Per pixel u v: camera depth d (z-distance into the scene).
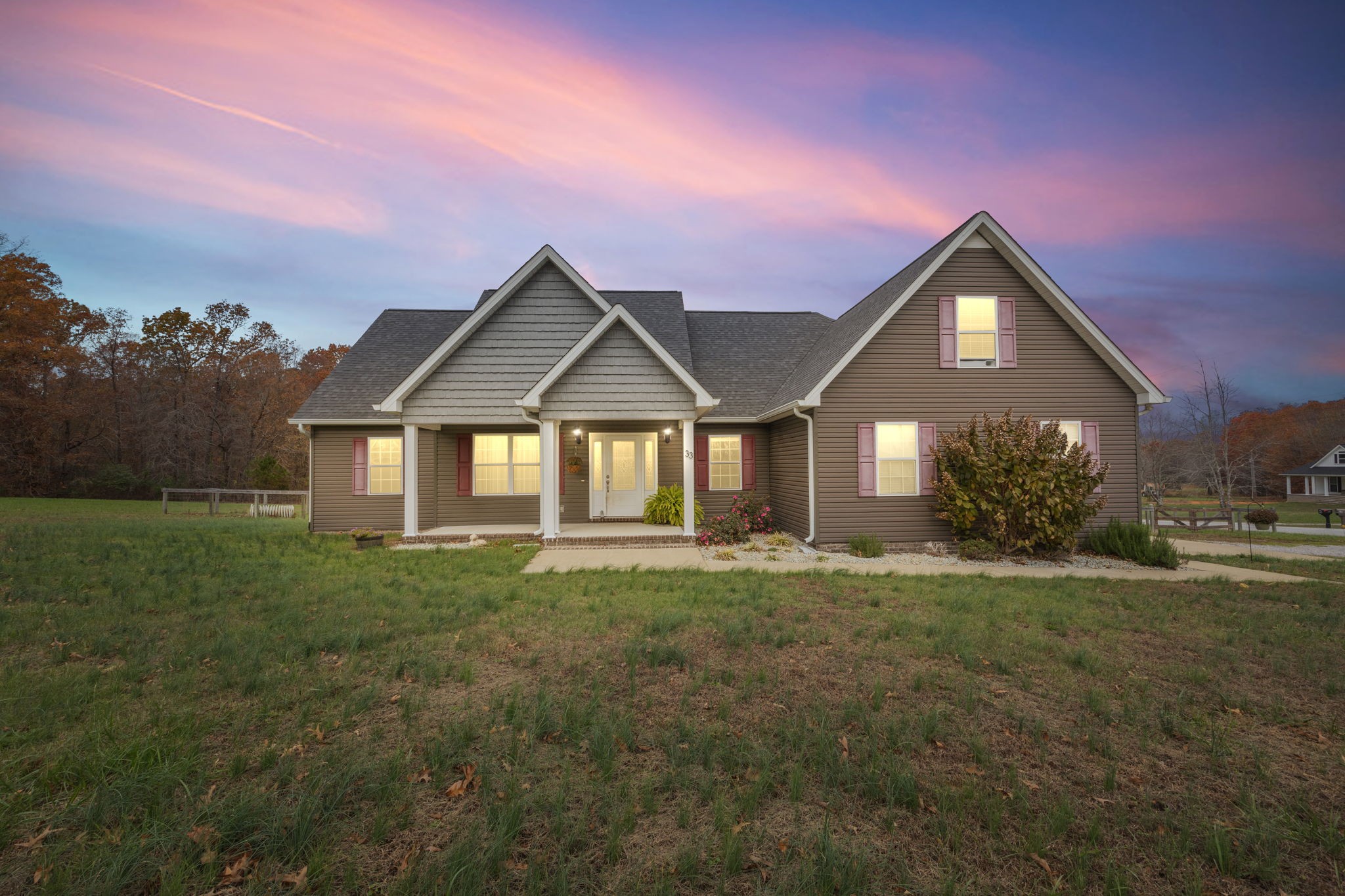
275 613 6.66
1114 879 2.41
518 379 14.03
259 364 41.75
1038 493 11.02
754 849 2.62
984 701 4.37
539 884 2.31
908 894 2.34
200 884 2.36
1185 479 40.22
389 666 4.97
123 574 8.64
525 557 11.03
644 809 2.93
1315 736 3.90
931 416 12.98
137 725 3.76
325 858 2.49
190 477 39.00
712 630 6.17
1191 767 3.47
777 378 16.69
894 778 3.16
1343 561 11.77
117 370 40.12
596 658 5.27
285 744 3.54
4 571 8.74
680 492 14.62
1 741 3.51
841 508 12.82
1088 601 7.82
